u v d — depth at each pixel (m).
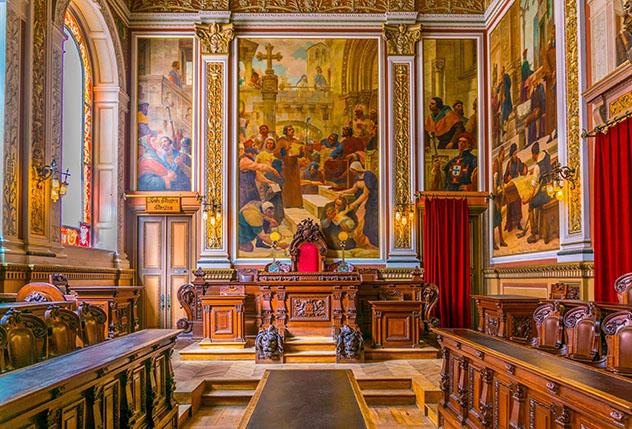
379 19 13.98
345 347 9.41
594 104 8.66
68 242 11.66
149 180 13.66
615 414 3.03
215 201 13.57
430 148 13.82
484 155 13.77
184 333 12.01
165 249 13.78
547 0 10.28
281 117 13.88
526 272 11.20
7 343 4.30
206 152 13.67
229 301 10.21
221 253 13.45
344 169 13.81
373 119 13.91
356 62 13.94
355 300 10.48
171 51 13.84
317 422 4.05
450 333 6.44
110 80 13.05
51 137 9.34
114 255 12.92
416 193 13.66
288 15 13.96
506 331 8.36
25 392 3.14
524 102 11.45
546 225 10.33
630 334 4.69
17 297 7.21
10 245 7.99
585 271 8.72
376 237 13.73
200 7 13.91
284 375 5.83
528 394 4.32
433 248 13.39
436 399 7.52
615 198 7.82
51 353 4.91
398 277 13.39
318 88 13.95
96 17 12.20
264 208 13.69
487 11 13.80
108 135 13.02
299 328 10.25
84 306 5.97
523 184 11.48
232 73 13.88
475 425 5.46
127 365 4.75
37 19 8.89
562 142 9.48
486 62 13.91
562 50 9.48
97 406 4.17
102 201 12.96
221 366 9.23
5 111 7.98
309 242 13.48
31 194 8.55
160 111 13.77
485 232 13.70
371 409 7.71
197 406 7.68
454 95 13.92
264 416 4.21
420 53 13.96
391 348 10.02
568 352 5.77
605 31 8.35
